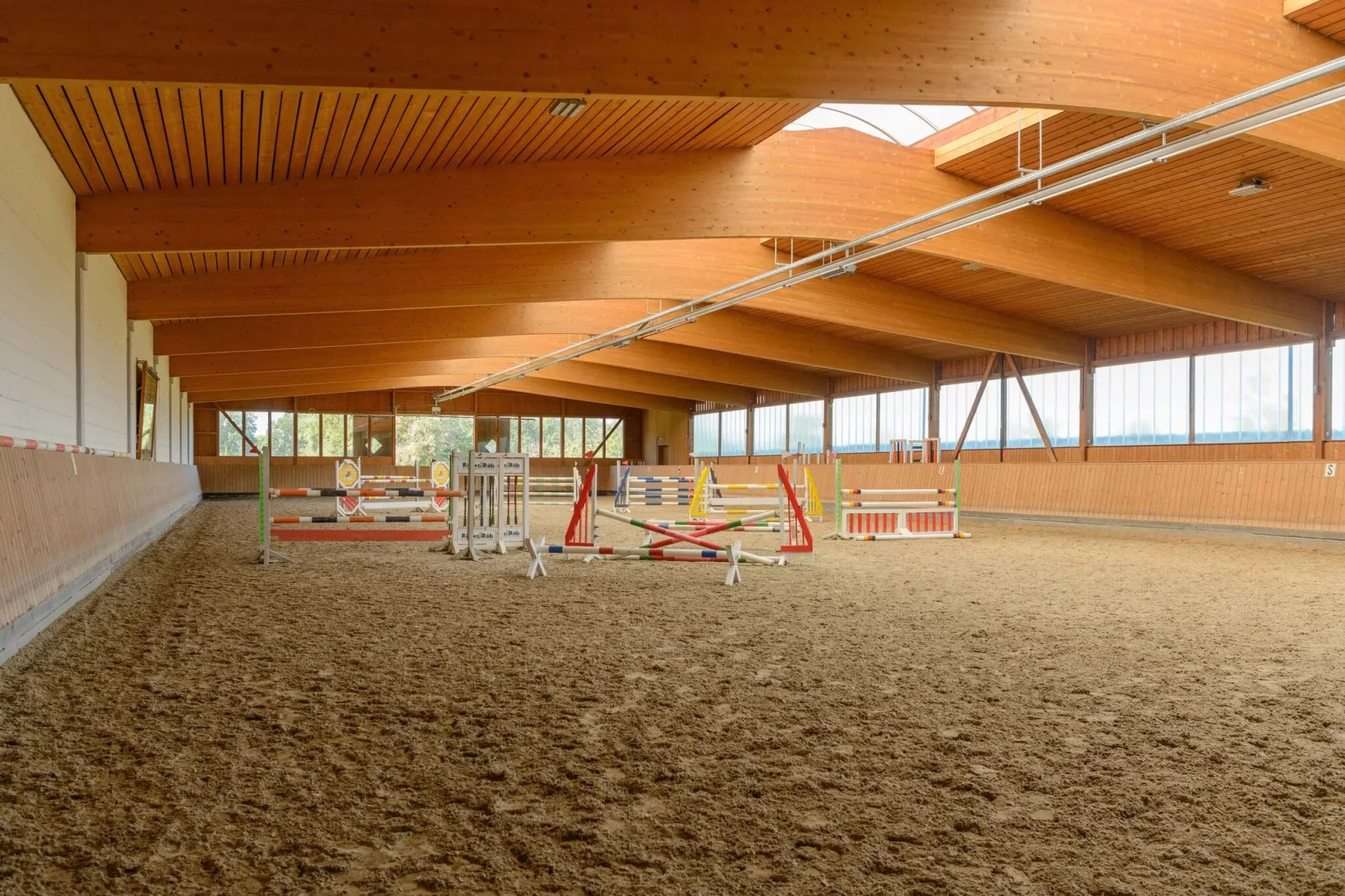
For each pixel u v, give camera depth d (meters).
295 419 32.19
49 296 7.34
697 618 5.99
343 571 8.80
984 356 20.86
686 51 6.31
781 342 19.45
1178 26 7.34
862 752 3.12
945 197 10.86
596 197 9.51
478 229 9.23
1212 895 2.10
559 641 5.14
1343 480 12.55
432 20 5.82
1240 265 13.34
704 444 32.09
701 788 2.77
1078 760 3.05
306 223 8.93
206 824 2.48
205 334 15.97
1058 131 9.36
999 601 6.77
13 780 2.82
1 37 5.05
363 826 2.47
